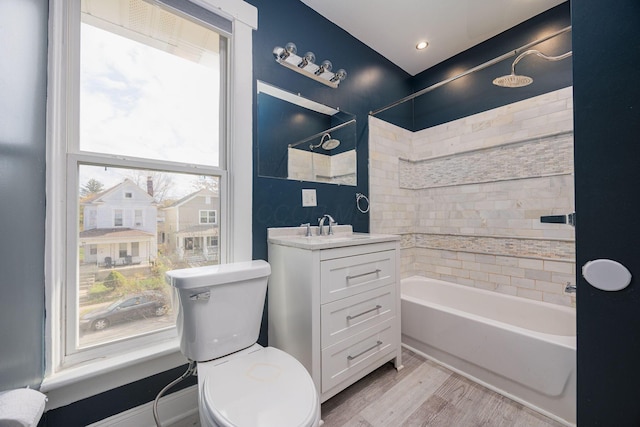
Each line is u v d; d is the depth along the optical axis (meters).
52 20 1.01
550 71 1.87
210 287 1.08
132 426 1.17
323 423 1.29
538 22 1.95
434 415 1.33
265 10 1.66
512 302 1.99
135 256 1.24
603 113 0.67
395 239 1.69
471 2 1.84
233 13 1.48
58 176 1.04
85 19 1.15
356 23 2.04
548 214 1.87
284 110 1.76
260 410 0.79
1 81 0.64
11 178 0.70
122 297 1.20
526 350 1.38
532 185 1.94
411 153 2.69
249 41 1.55
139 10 1.27
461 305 2.26
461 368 1.66
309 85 1.90
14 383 0.73
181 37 1.39
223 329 1.12
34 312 0.88
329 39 2.01
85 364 1.08
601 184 0.67
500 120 2.11
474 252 2.25
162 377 1.26
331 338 1.36
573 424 1.24
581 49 0.71
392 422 1.29
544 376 1.32
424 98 2.63
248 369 0.99
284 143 1.75
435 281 2.43
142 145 1.28
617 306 0.65
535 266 1.92
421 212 2.64
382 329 1.60
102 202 1.16
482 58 2.24
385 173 2.42
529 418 1.30
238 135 1.50
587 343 0.70
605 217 0.67
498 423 1.28
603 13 0.67
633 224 0.63
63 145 1.07
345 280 1.41
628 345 0.64
